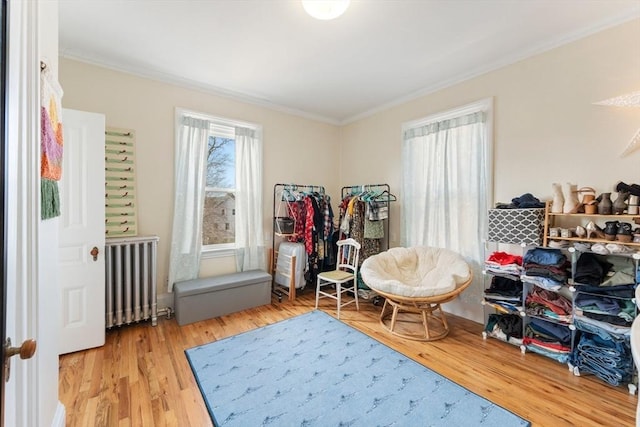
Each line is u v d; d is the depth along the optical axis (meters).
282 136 4.02
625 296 1.84
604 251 1.93
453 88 3.11
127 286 2.64
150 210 2.98
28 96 0.89
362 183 4.26
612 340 1.87
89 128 2.31
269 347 2.39
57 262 1.42
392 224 3.82
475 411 1.67
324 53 2.57
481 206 2.87
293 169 4.15
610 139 2.12
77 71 2.59
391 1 1.89
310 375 2.01
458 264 2.77
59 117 1.42
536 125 2.49
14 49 0.72
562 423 1.57
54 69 1.33
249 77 3.06
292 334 2.63
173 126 3.12
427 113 3.38
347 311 3.23
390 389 1.87
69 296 2.23
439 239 3.23
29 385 0.92
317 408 1.70
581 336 2.07
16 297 0.76
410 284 3.06
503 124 2.71
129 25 2.18
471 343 2.48
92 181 2.32
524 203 2.38
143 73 2.89
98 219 2.34
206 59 2.69
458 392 1.83
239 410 1.67
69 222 2.23
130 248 2.66
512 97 2.64
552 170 2.40
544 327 2.24
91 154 2.32
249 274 3.44
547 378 1.98
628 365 1.83
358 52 2.55
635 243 1.85
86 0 1.90
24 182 0.82
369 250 3.67
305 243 3.75
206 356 2.23
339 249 3.69
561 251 2.25
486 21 2.11
